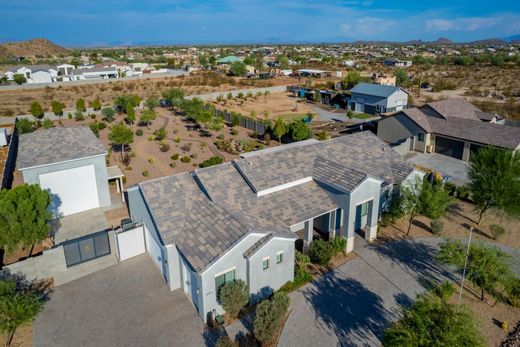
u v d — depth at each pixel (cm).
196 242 1925
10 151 4294
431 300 1553
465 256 1988
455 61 14475
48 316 1919
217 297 1856
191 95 8319
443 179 3331
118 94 8556
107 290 2114
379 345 1725
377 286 2108
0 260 2378
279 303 1758
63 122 6138
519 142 3734
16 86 8775
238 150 4659
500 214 2756
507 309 1930
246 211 2167
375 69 13588
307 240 2380
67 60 17375
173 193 2247
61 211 2950
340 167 2500
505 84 9588
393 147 4562
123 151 4494
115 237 2384
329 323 1853
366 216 2708
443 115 4562
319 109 7581
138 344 1744
